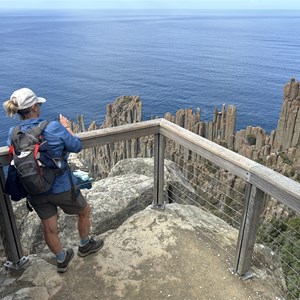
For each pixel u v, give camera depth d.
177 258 4.03
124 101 46.53
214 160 3.60
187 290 3.61
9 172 3.12
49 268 3.85
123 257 4.04
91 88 97.62
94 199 5.28
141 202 5.43
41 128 3.05
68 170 3.29
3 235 3.64
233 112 41.47
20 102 3.07
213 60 164.62
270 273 4.00
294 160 35.19
